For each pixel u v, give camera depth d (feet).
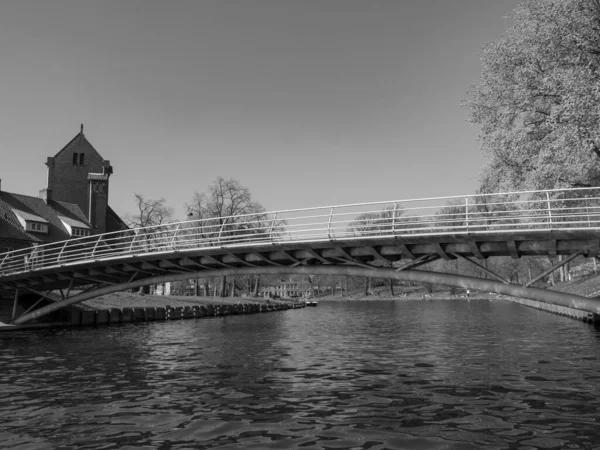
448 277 61.77
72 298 98.63
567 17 75.97
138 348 76.95
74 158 225.35
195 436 31.01
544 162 77.30
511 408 37.01
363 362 60.75
